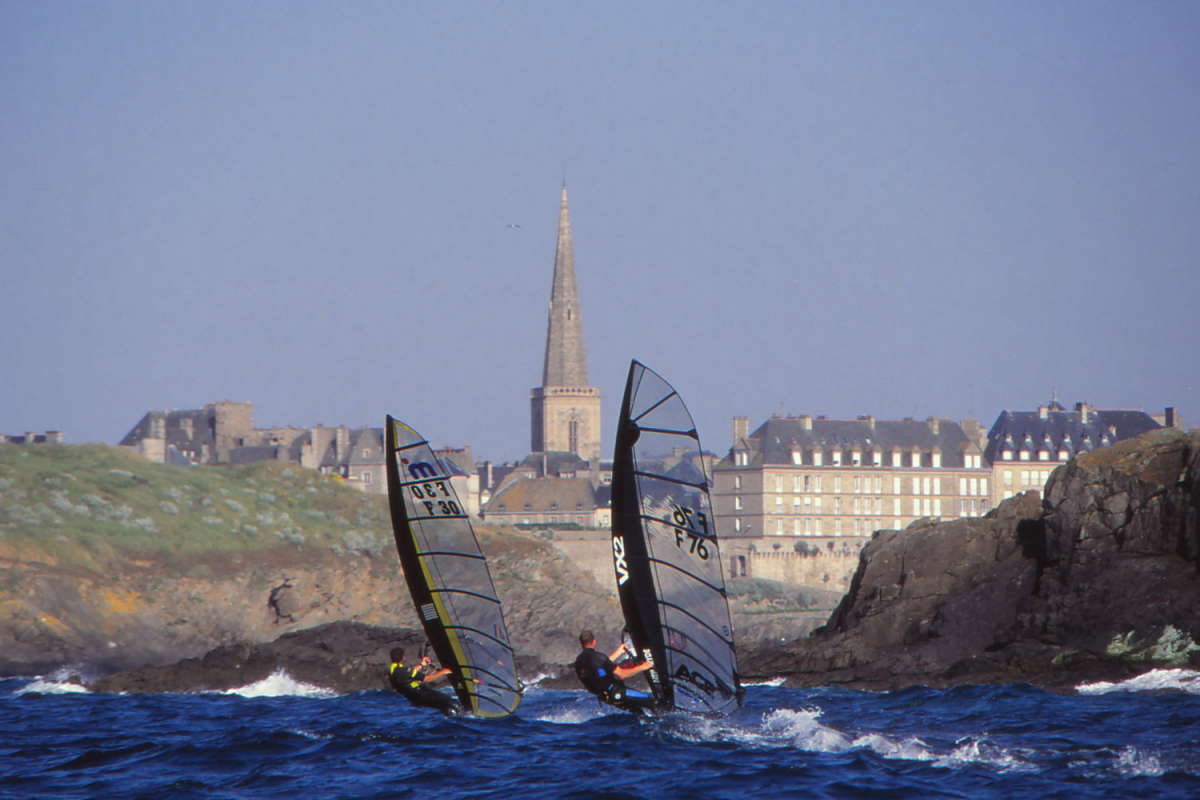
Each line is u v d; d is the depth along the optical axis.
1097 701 140.75
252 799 85.88
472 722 120.75
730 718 113.94
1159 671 156.38
